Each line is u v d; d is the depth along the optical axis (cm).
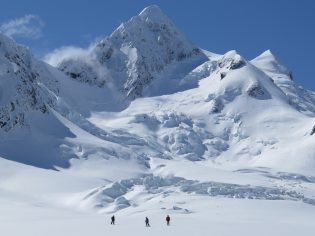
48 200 14112
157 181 15238
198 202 12444
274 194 14312
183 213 11050
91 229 7844
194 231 7675
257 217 10325
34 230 7631
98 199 13512
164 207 11881
